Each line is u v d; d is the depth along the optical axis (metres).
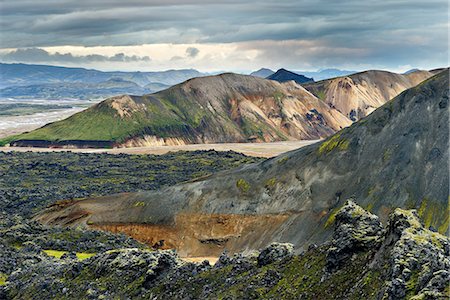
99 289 83.88
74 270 91.81
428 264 52.03
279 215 149.38
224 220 156.88
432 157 136.25
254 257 81.56
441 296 47.16
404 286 50.97
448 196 125.12
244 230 152.00
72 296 84.50
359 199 137.25
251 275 73.25
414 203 128.38
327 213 139.50
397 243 56.00
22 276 97.44
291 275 68.69
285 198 153.38
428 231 58.47
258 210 154.75
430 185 130.12
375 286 55.28
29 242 127.75
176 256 89.81
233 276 75.44
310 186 151.12
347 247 64.38
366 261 61.00
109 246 133.25
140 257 88.00
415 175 134.38
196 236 156.50
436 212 123.50
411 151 140.88
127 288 82.31
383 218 128.00
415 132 145.25
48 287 89.19
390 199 131.88
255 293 67.94
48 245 130.38
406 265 53.06
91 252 127.56
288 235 140.75
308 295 62.69
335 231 70.69
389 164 141.00
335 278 62.34
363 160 148.25
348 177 146.62
